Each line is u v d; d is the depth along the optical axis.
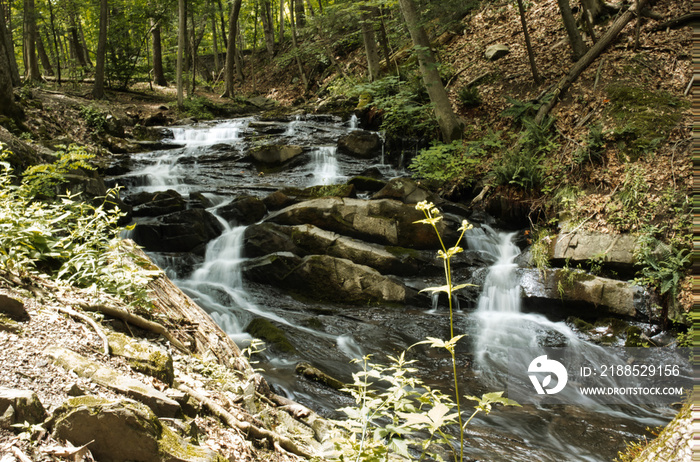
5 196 4.11
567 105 11.95
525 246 10.43
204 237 9.81
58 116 14.05
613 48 12.55
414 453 4.43
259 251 9.69
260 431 3.09
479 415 5.73
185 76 26.59
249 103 23.03
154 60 25.83
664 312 7.91
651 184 9.23
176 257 9.31
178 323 4.07
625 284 8.21
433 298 8.94
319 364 6.63
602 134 10.47
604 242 8.85
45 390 2.41
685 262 7.98
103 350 2.99
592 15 13.71
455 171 12.20
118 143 14.27
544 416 5.83
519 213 10.94
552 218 10.14
